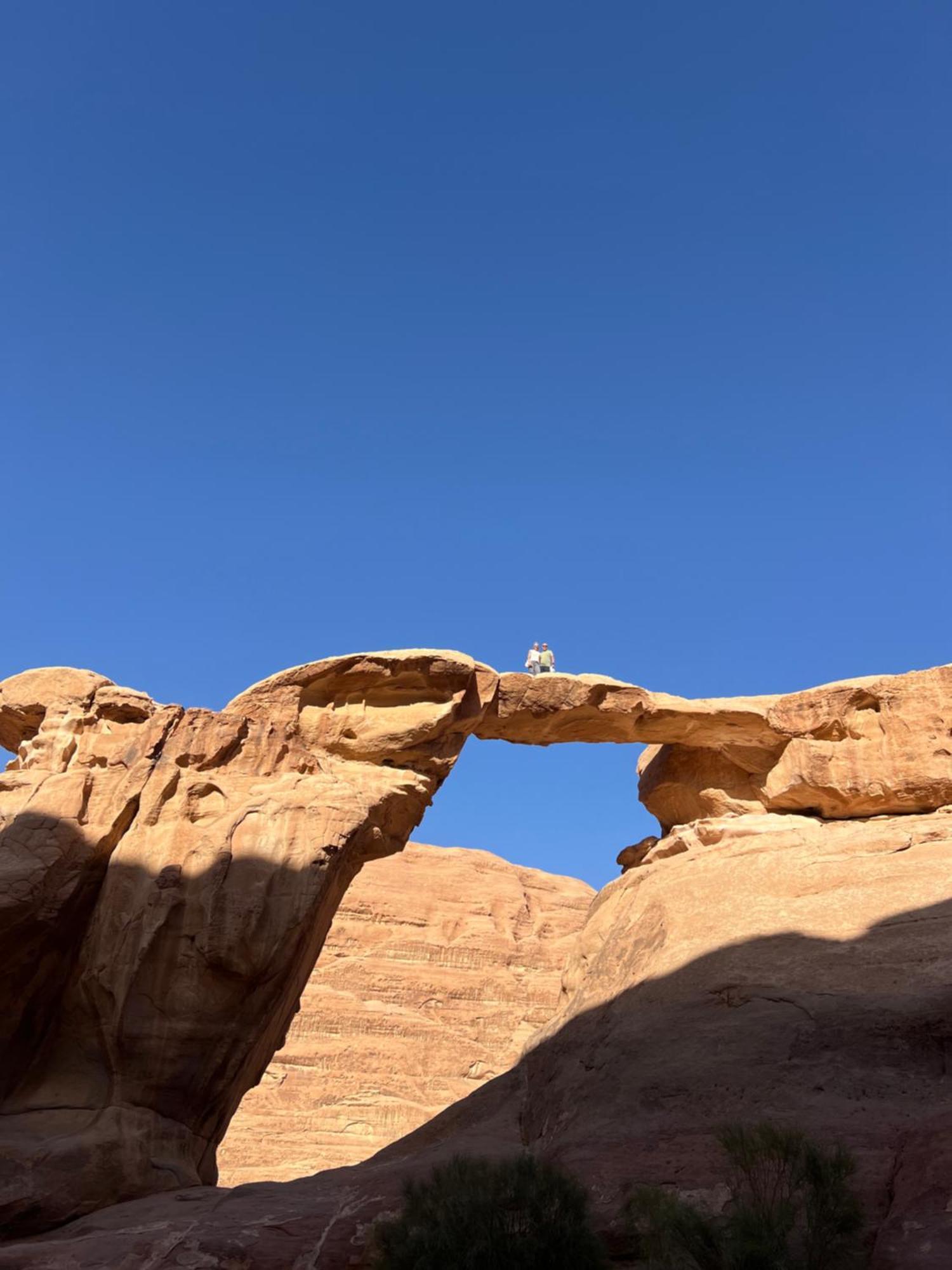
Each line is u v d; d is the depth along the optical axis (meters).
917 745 23.67
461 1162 14.13
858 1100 15.49
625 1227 13.45
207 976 20.80
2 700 23.81
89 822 22.08
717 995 18.39
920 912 19.12
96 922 21.45
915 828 22.05
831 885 20.59
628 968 20.92
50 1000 21.42
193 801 22.31
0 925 20.62
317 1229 15.08
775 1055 16.61
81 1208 18.61
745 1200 13.10
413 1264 12.73
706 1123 15.52
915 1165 13.30
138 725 23.34
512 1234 12.84
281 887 21.34
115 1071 20.42
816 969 18.34
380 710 24.12
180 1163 19.89
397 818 23.80
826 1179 12.55
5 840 21.36
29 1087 20.94
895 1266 11.95
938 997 17.00
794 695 24.88
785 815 24.64
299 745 23.47
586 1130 16.22
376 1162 20.94
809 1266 12.07
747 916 20.11
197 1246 14.73
